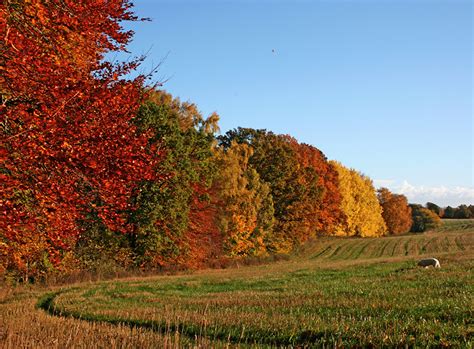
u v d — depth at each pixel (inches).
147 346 370.0
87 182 420.2
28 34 394.9
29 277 1254.9
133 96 451.8
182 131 1637.6
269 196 2385.6
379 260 1765.5
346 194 3459.6
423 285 784.3
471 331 376.2
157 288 1047.0
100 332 434.9
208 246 1871.3
